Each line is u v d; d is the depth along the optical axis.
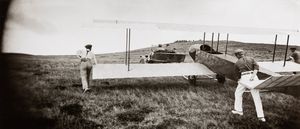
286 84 3.73
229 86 5.19
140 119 3.64
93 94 4.23
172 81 5.32
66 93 4.09
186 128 3.47
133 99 4.23
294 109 4.16
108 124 3.46
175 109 4.01
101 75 4.58
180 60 6.03
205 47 5.80
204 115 3.88
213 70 5.25
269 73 4.33
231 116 3.90
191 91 4.79
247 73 3.92
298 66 5.79
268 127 3.67
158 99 4.32
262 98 4.57
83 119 3.51
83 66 4.25
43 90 3.94
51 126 3.32
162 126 3.50
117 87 4.70
